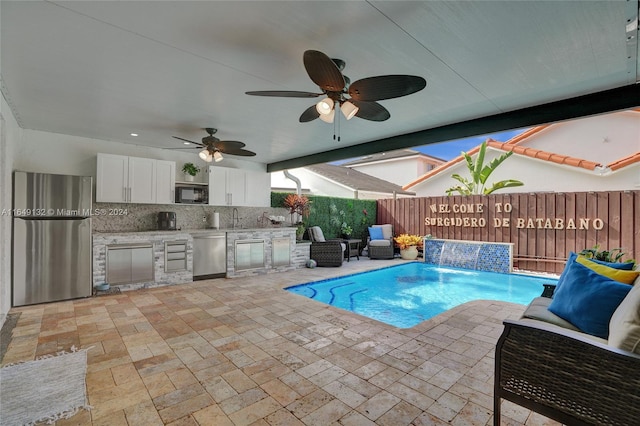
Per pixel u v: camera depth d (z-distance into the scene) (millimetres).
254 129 5055
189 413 2100
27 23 2283
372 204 10930
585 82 3162
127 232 5543
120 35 2455
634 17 2156
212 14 2186
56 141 5371
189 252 6176
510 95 3496
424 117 4266
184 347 3145
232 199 7160
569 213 6812
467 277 7246
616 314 1922
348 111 2852
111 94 3658
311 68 2326
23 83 3352
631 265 2633
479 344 3215
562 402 1645
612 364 1514
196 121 4688
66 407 2160
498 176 9367
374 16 2195
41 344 3209
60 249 4766
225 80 3285
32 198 4562
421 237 9375
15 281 4434
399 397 2277
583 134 8711
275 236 7449
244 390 2375
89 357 2922
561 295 2566
